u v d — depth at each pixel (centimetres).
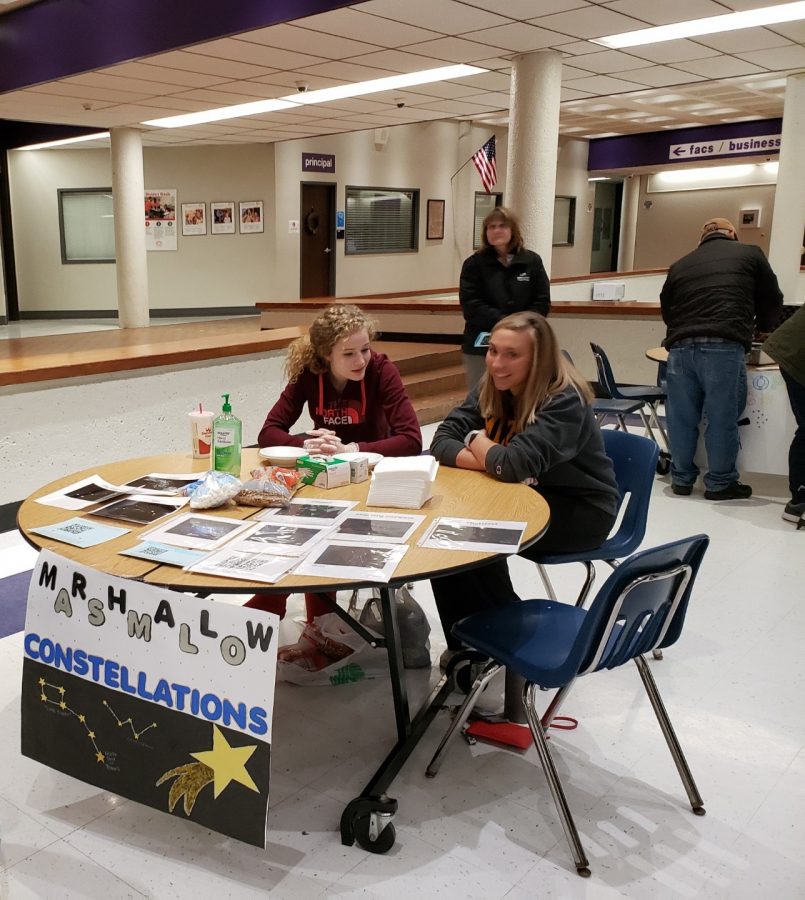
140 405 430
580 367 734
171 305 1294
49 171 1295
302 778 222
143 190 1131
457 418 276
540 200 638
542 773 224
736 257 448
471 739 239
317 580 171
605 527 260
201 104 878
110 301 1338
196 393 458
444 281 1455
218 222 1258
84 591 186
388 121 1002
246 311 1287
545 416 245
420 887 182
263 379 499
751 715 253
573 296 1073
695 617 320
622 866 190
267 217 1238
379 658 281
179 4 613
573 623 212
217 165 1238
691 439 477
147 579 176
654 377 704
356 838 194
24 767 224
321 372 289
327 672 270
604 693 265
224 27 587
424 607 329
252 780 175
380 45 613
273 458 258
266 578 172
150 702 185
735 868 189
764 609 328
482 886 183
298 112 938
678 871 188
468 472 257
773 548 396
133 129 1076
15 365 384
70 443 404
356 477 249
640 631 196
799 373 403
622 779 221
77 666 192
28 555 371
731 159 1332
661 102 1065
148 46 647
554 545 259
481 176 1138
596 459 259
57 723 198
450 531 203
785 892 182
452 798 213
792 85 761
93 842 196
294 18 542
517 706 242
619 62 680
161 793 187
